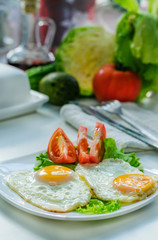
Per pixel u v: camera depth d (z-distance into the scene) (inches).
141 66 36.3
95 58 38.2
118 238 19.3
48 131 30.5
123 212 19.8
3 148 27.6
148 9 40.5
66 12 41.5
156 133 29.4
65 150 23.2
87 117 30.5
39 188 20.8
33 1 37.3
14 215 20.6
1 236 19.3
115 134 27.4
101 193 20.7
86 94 39.2
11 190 21.2
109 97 35.7
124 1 37.9
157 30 35.2
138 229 19.9
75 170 22.4
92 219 19.2
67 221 20.3
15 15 45.2
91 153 22.7
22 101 33.2
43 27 41.2
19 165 23.9
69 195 20.4
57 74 35.1
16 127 31.1
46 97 33.7
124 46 35.9
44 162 23.1
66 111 31.5
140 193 20.6
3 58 45.1
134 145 26.5
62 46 38.5
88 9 42.8
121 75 35.1
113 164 22.7
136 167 23.3
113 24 43.3
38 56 38.1
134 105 34.7
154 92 41.4
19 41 46.3
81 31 38.4
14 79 32.2
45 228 19.9
